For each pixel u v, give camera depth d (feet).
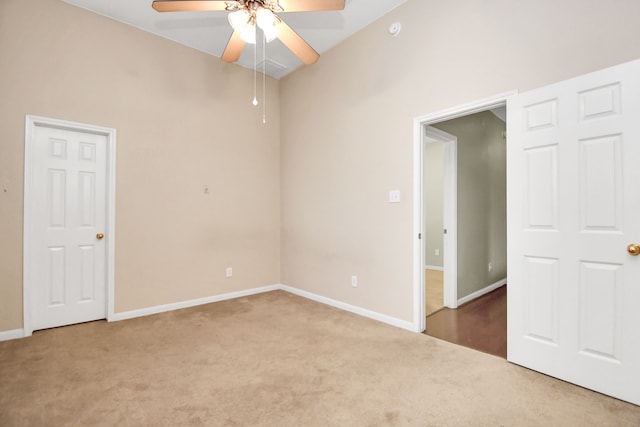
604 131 5.90
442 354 7.78
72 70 9.57
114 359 7.55
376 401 5.84
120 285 10.37
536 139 6.81
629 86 5.64
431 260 20.25
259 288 13.85
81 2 9.54
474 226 13.16
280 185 14.62
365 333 9.15
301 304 12.05
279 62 13.12
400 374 6.82
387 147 10.00
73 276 9.86
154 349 8.11
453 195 11.75
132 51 10.65
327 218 12.12
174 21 10.50
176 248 11.55
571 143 6.31
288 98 14.11
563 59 6.59
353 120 11.10
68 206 9.77
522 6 7.18
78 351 7.98
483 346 8.25
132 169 10.61
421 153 9.26
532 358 6.93
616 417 5.33
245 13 6.86
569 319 6.36
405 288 9.52
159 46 11.23
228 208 12.92
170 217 11.42
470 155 12.92
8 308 8.68
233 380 6.59
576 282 6.27
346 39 11.37
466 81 8.11
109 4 9.63
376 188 10.34
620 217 5.74
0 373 6.86
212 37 11.38
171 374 6.85
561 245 6.45
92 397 5.98
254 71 13.75
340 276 11.59
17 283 8.79
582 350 6.20
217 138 12.62
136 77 10.72
